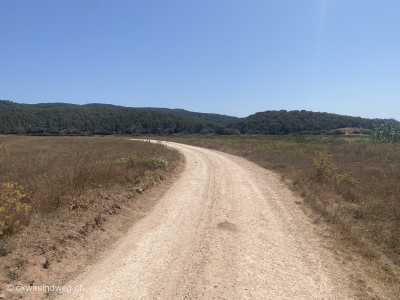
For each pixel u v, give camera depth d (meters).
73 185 7.06
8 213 4.94
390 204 8.73
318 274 4.54
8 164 9.27
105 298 3.56
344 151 24.92
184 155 22.44
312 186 11.02
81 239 5.14
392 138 33.78
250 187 11.16
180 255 4.98
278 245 5.66
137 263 4.60
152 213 7.46
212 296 3.74
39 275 3.87
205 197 9.30
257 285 4.09
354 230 6.59
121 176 9.59
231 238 5.90
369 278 4.52
